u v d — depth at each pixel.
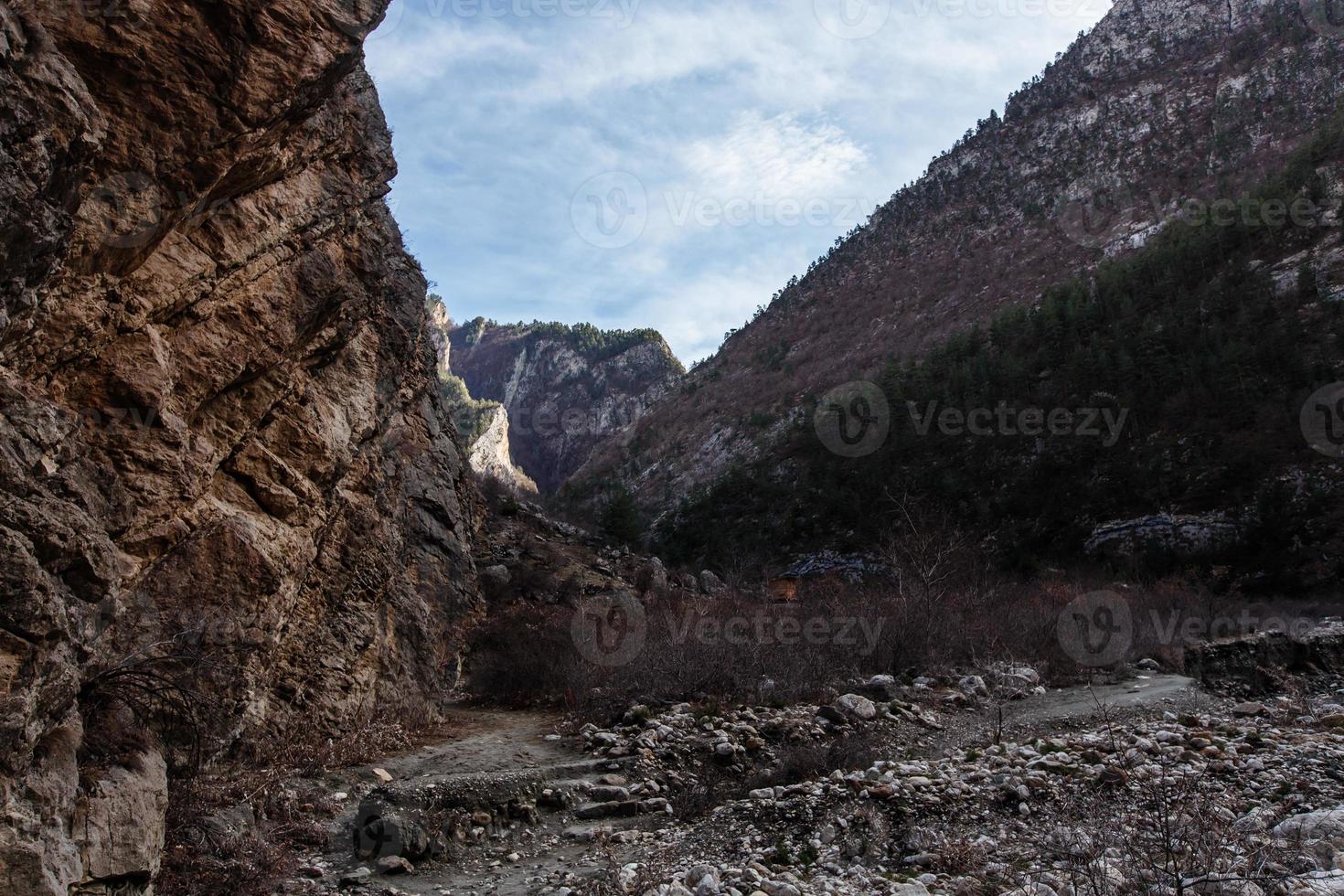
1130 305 66.75
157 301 5.92
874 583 22.80
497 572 21.95
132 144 5.33
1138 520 44.47
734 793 8.27
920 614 15.11
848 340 130.38
